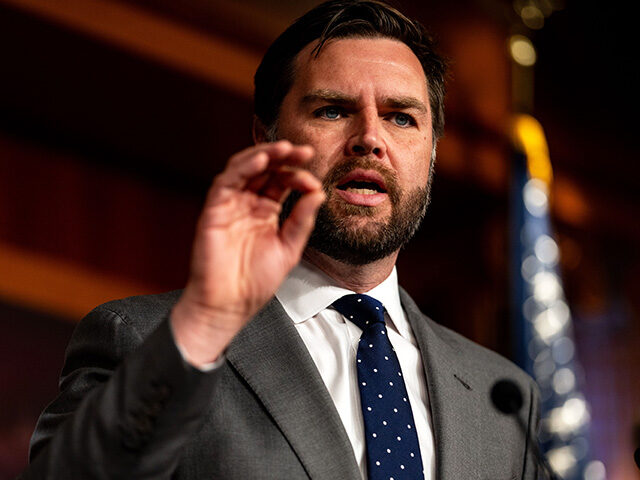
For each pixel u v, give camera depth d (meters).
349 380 3.94
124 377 3.02
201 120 9.65
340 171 4.06
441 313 11.02
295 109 4.27
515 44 11.13
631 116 12.19
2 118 9.47
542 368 9.91
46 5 8.27
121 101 9.34
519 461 4.16
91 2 8.53
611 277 11.59
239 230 3.05
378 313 4.15
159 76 9.02
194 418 3.00
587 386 10.96
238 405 3.67
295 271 4.25
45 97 9.24
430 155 4.45
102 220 9.89
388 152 4.11
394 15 4.48
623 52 12.08
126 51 8.73
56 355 9.18
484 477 3.91
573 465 9.64
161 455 2.97
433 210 11.14
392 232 4.09
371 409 3.81
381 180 4.06
